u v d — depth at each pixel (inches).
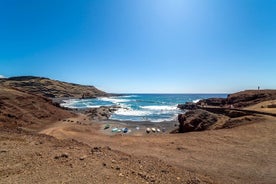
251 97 2342.5
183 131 1239.5
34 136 499.5
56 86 6929.1
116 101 4675.2
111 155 405.4
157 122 1755.7
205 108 1765.5
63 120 1589.6
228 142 725.9
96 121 1750.7
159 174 344.5
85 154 366.0
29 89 6063.0
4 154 320.2
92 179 257.9
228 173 461.4
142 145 753.6
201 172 465.4
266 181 420.2
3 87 1776.6
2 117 1154.0
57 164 299.1
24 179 244.4
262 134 796.0
